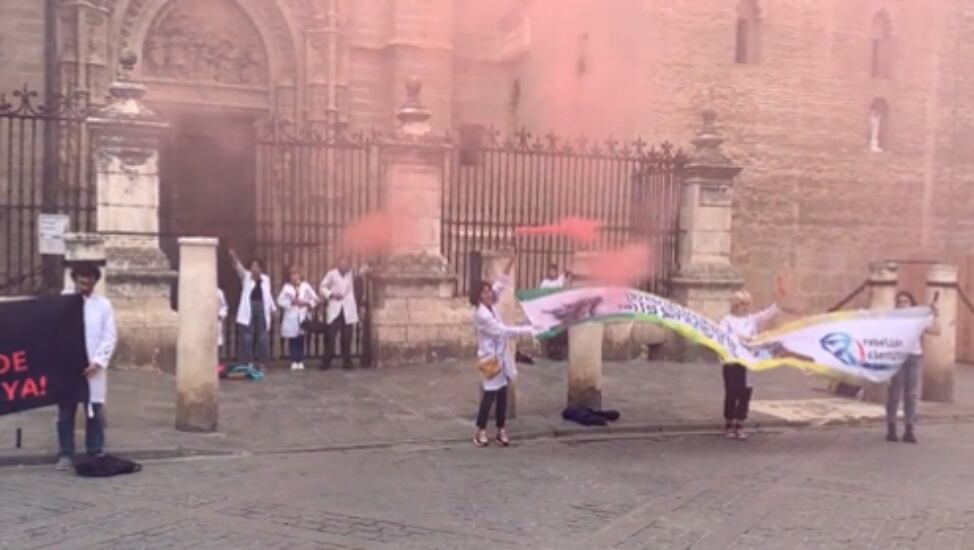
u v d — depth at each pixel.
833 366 9.90
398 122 15.99
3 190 17.95
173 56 20.38
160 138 12.69
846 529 6.59
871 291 12.93
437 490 7.42
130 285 12.42
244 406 10.59
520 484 7.70
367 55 22.19
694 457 9.02
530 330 9.29
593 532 6.36
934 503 7.39
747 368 9.91
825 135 20.02
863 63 20.19
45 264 13.20
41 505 6.67
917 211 20.20
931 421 11.52
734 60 19.17
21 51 18.77
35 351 7.66
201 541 5.94
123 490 7.16
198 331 9.19
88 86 18.97
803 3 19.84
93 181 13.51
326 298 13.51
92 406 7.75
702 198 15.40
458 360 14.20
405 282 13.92
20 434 8.24
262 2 21.05
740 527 6.57
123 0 19.52
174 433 9.08
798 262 19.83
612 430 10.08
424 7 21.91
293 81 21.45
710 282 15.17
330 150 17.66
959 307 17.98
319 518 6.54
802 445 9.81
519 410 10.91
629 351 15.27
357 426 9.77
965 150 20.16
